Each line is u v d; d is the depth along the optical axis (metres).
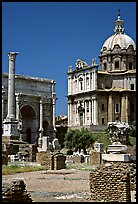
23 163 41.62
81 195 17.98
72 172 34.12
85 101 141.25
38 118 131.38
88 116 139.75
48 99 134.50
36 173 33.00
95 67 138.50
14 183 12.92
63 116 168.75
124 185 15.21
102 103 138.12
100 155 45.06
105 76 141.38
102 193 15.62
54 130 135.12
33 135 130.38
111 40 153.00
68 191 19.81
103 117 137.62
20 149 52.84
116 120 137.38
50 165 38.44
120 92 137.88
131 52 149.62
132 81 139.75
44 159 39.41
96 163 45.22
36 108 130.88
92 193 15.91
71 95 147.50
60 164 38.59
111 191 15.45
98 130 124.44
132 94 138.25
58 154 39.00
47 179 27.14
